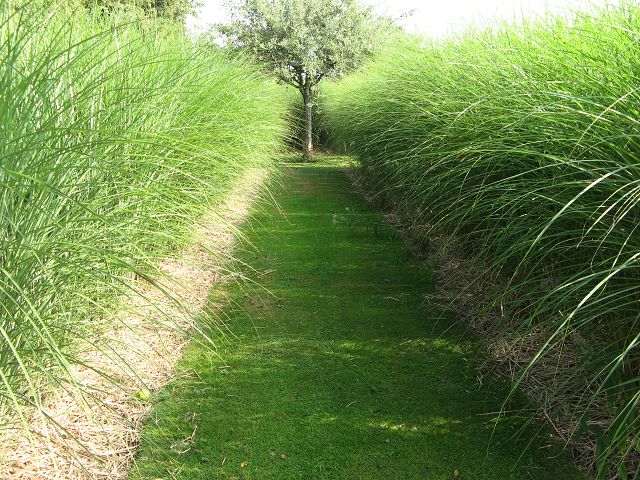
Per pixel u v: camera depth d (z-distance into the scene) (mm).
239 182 5031
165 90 3223
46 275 1853
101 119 2498
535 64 2686
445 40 5320
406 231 5504
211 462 2080
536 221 2316
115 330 2715
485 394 2572
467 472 2049
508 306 2811
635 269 1871
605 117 1990
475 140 2926
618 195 1950
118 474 1972
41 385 2010
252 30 13414
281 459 2113
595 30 2537
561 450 2143
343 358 2941
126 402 2355
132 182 2713
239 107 4742
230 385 2645
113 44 3365
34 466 1856
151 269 2832
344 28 13359
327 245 5199
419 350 3035
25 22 1870
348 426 2330
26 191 1701
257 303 3697
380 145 5766
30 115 1927
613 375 1968
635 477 1803
